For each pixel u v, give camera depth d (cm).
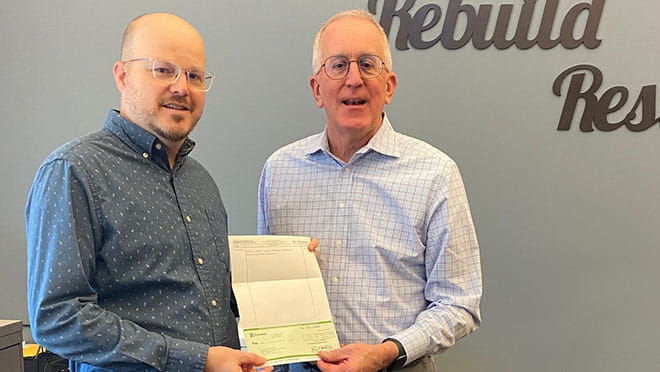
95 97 248
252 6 237
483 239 223
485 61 221
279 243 156
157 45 135
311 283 155
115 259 126
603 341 218
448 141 225
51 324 119
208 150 243
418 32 225
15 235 255
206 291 139
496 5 220
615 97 214
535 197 220
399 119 228
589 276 218
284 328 147
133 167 134
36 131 252
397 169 169
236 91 240
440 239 163
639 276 215
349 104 162
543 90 218
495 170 222
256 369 137
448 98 224
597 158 216
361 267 165
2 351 157
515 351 222
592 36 214
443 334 157
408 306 165
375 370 147
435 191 164
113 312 127
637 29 212
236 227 242
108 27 246
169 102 135
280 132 237
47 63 250
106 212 125
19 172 254
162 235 133
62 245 120
